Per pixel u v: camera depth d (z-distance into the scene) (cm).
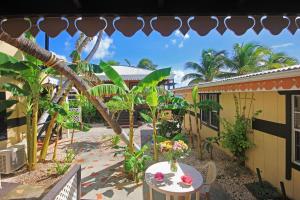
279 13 178
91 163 807
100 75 1627
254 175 656
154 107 698
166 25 182
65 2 175
